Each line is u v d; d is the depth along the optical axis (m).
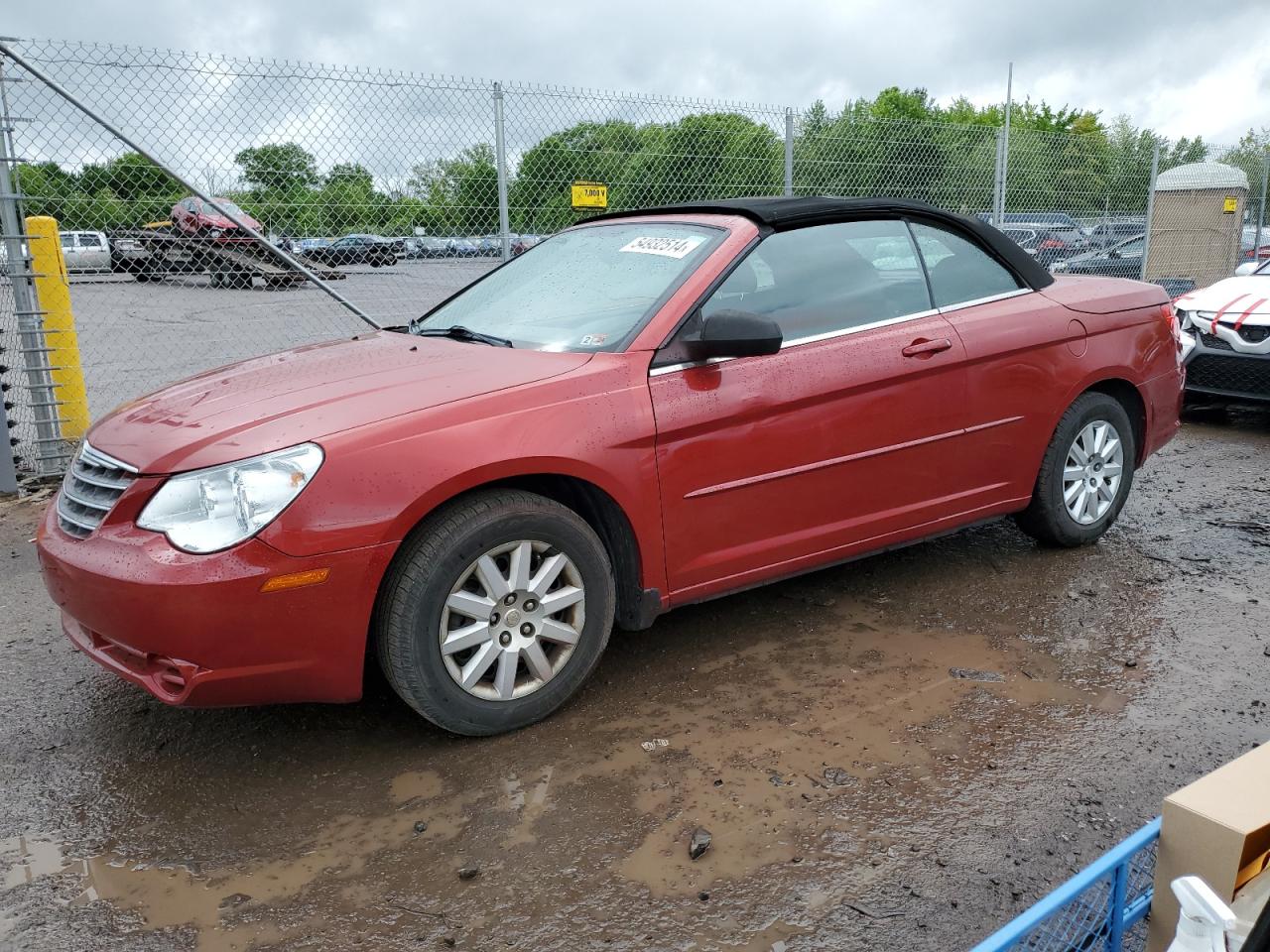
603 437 3.15
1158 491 5.95
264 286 7.01
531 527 3.04
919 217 4.13
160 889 2.49
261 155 6.59
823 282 3.78
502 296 4.05
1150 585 4.35
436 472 2.86
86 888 2.50
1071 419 4.41
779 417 3.51
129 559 2.71
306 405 2.97
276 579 2.70
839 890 2.41
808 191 9.12
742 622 4.01
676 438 3.29
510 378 3.15
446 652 2.97
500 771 2.97
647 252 3.79
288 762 3.07
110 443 3.04
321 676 2.84
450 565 2.92
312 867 2.56
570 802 2.79
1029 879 2.43
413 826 2.71
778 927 2.29
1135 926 2.06
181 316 6.91
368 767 3.03
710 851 2.56
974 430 4.05
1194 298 8.03
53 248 6.17
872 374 3.70
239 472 2.73
